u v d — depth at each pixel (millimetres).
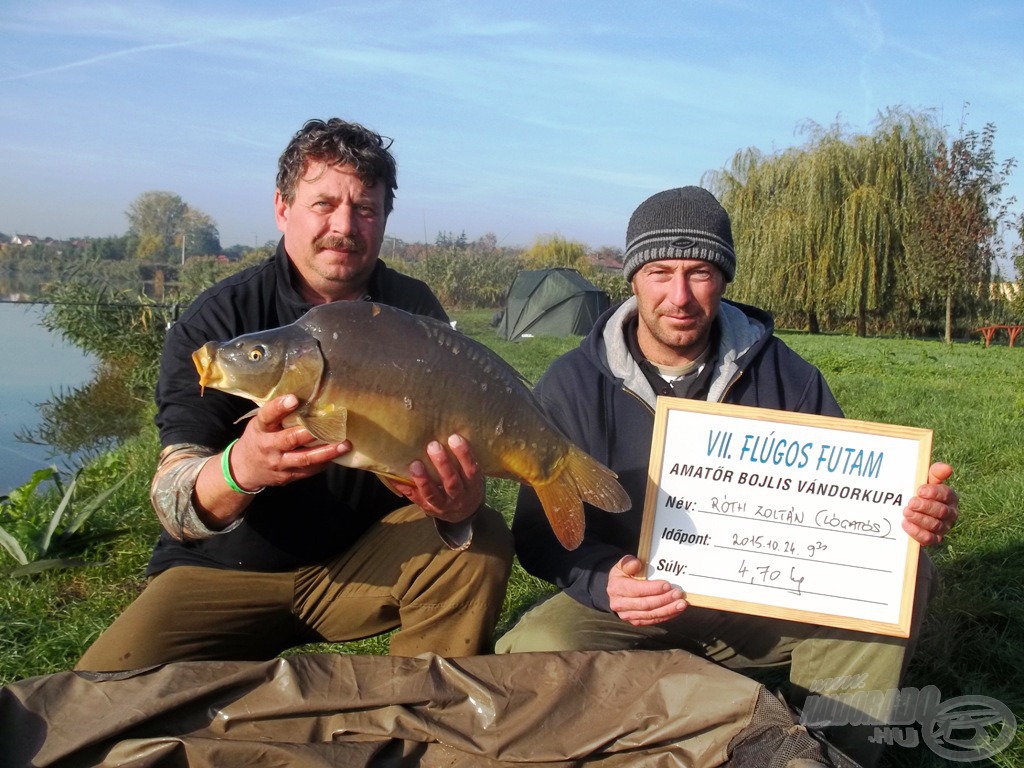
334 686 2186
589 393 2918
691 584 2541
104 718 2043
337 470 2693
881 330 30703
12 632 3693
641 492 2840
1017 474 6164
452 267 36031
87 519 4855
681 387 2889
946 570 4273
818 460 2502
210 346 2057
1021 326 26672
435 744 2158
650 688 2213
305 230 2732
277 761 2043
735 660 2914
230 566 2697
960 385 13094
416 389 2105
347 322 2074
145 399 11102
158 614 2639
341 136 2699
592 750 2146
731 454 2543
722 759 2084
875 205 26500
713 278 2734
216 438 2617
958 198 26125
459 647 2779
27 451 8523
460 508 2311
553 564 2773
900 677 2582
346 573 2791
